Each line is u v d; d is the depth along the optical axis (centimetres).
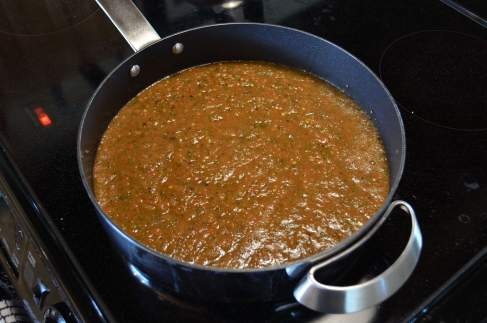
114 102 63
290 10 75
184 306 50
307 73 68
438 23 73
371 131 62
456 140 60
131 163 60
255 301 49
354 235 45
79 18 75
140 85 66
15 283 58
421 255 52
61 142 61
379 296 44
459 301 50
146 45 63
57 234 54
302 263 44
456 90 65
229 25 65
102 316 50
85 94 66
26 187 58
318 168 58
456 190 56
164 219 55
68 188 58
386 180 57
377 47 70
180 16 75
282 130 62
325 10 75
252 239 53
